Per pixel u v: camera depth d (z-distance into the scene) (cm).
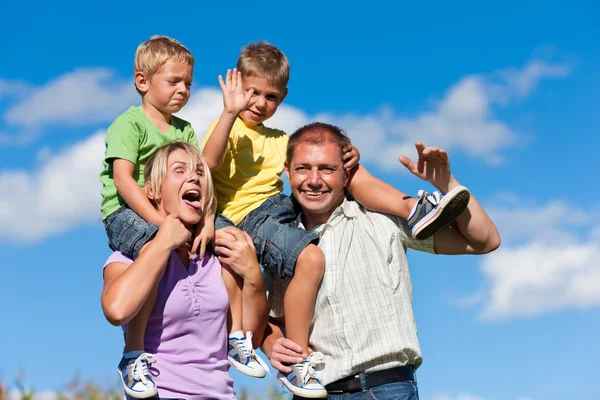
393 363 466
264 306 485
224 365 440
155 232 451
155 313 427
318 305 482
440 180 511
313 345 485
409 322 480
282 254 485
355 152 510
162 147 464
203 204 456
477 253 522
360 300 477
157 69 513
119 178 481
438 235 521
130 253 454
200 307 434
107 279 444
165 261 420
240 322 476
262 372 464
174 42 528
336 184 495
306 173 495
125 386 412
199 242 454
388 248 491
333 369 469
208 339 436
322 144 496
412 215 492
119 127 499
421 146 498
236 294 475
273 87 563
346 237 494
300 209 529
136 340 420
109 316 402
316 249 484
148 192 464
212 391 424
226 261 470
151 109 519
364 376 462
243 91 563
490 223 514
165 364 421
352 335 470
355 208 510
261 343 503
